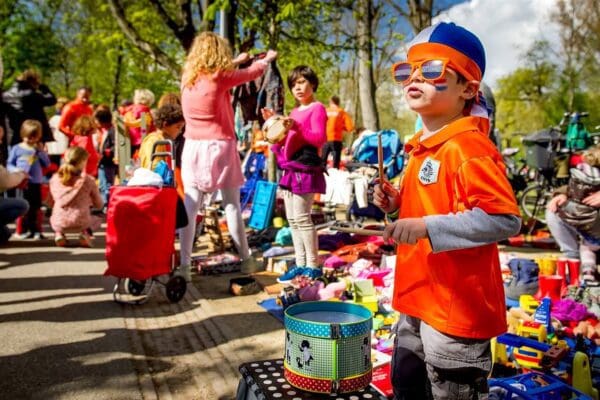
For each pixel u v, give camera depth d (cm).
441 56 181
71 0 2495
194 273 560
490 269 183
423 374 202
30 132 722
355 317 254
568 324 361
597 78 2381
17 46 2670
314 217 735
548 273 478
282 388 230
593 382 275
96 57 2767
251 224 721
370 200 215
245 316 408
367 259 567
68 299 454
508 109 2962
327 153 836
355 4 1360
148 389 287
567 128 868
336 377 224
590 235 477
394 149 660
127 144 831
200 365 321
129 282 446
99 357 328
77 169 695
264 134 467
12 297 458
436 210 183
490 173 171
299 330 228
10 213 455
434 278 183
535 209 848
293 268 498
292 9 897
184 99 498
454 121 187
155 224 429
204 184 499
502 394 239
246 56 502
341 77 2114
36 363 317
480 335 179
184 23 1102
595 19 2227
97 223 727
